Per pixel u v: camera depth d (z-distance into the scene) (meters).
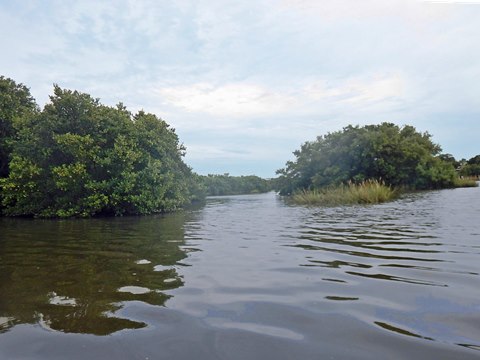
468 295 2.93
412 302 2.80
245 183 70.25
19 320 2.58
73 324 2.49
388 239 5.89
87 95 15.71
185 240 6.56
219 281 3.56
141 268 4.22
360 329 2.30
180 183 18.42
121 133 15.78
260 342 2.14
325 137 30.67
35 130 14.28
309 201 18.61
